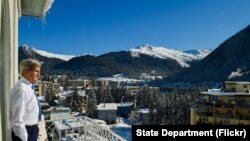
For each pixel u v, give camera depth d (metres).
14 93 3.29
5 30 3.92
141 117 113.56
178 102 96.81
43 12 6.68
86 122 7.64
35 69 3.41
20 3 6.01
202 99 60.50
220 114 56.47
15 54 4.92
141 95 139.25
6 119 3.70
